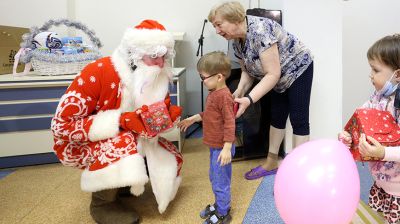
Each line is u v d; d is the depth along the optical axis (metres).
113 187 1.22
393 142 0.94
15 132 1.97
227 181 1.32
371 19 2.24
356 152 1.02
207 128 1.32
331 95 2.06
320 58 1.99
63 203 1.56
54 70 1.96
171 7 2.71
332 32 1.97
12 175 1.92
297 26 1.93
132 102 1.30
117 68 1.24
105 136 1.23
